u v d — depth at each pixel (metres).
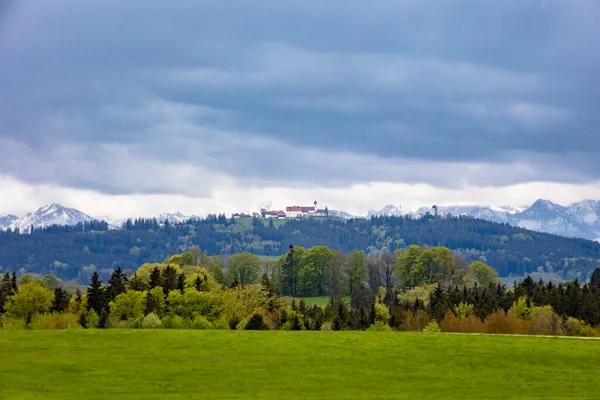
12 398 191.25
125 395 197.75
